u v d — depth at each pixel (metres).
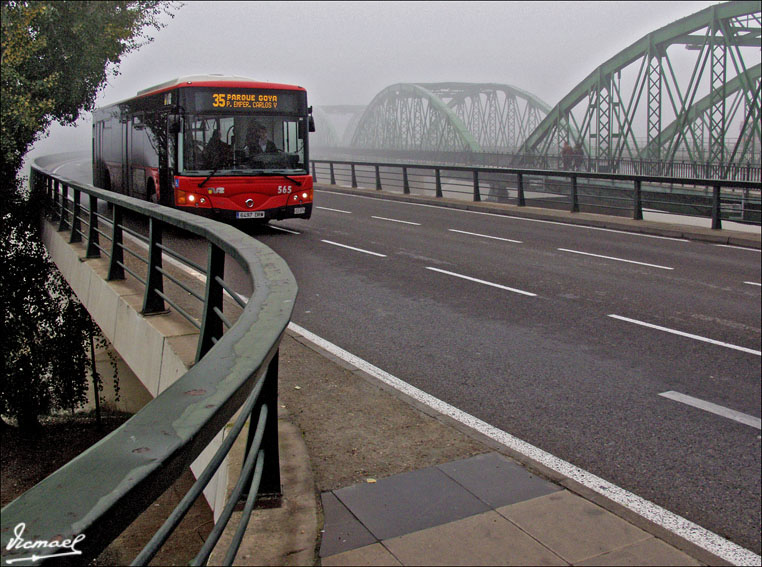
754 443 5.66
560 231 20.02
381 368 7.47
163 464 0.97
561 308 10.47
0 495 17.64
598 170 49.22
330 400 5.83
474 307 10.45
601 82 58.78
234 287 11.29
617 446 5.57
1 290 20.69
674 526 4.32
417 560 3.45
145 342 7.50
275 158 16.75
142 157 19.05
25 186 22.27
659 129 52.47
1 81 18.86
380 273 13.19
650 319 9.87
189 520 7.26
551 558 3.49
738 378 7.34
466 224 21.58
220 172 16.28
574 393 6.80
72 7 20.42
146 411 1.18
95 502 0.85
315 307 10.33
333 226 20.80
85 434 20.70
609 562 3.47
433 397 6.59
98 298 9.93
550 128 65.25
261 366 1.59
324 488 4.25
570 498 4.14
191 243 16.23
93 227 11.45
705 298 11.31
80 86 22.19
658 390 6.93
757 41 47.12
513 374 7.35
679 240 18.39
